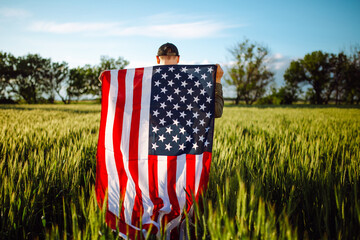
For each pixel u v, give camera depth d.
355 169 2.83
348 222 1.86
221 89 2.28
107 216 2.01
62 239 2.00
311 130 6.27
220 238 1.40
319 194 2.28
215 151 3.70
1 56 56.22
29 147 4.12
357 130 6.58
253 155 3.50
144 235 1.84
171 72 2.29
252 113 16.14
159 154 2.17
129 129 2.23
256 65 50.31
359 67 53.62
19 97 59.97
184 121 2.19
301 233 2.04
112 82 2.33
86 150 3.93
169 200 2.07
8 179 2.39
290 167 2.88
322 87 58.91
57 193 2.62
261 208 1.41
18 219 2.00
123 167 2.19
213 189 2.44
